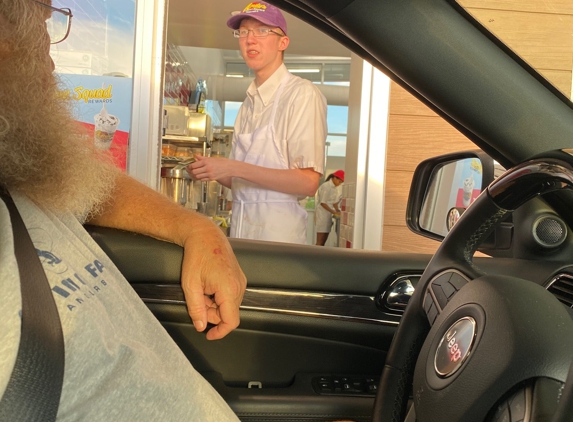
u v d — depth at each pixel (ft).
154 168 8.35
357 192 9.41
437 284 2.29
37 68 1.74
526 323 1.63
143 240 3.06
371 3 2.05
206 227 2.91
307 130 6.58
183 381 1.74
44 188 1.74
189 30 18.54
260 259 3.40
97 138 7.94
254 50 6.82
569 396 1.36
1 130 1.58
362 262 3.49
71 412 1.32
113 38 7.97
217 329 2.72
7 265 1.25
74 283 1.48
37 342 1.20
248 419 3.17
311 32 17.69
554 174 1.75
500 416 1.59
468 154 2.91
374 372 3.54
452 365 1.81
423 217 3.54
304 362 3.49
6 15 1.65
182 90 18.79
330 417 3.19
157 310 3.15
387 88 9.14
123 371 1.49
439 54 2.11
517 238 3.06
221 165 6.24
